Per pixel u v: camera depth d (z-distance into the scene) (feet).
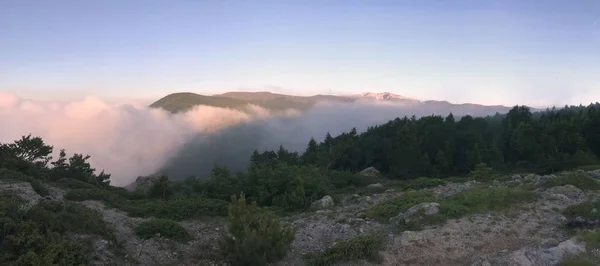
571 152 181.27
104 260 38.34
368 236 47.52
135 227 53.67
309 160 233.14
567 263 35.47
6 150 101.96
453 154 216.95
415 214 56.54
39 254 31.19
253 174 100.42
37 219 37.91
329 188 106.73
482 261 38.78
